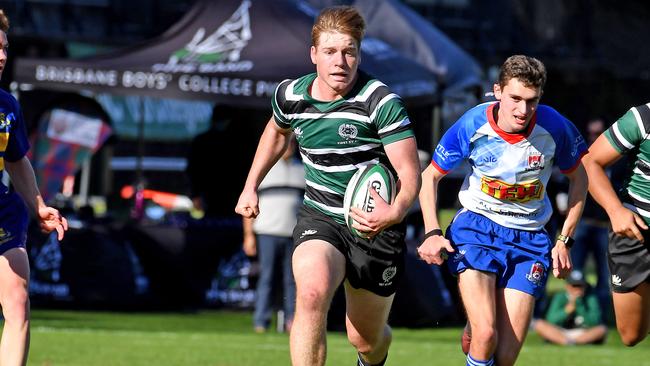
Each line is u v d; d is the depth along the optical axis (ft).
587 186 69.31
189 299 162.81
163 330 137.80
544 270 69.26
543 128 67.41
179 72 153.38
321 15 62.64
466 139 68.59
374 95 63.10
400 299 152.87
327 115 63.82
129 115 210.79
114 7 235.40
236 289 163.94
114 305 160.56
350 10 62.34
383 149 64.90
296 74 153.89
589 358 116.47
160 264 162.40
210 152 174.50
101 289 159.43
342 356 110.32
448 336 144.56
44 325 137.39
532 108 65.36
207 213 174.09
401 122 62.85
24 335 61.67
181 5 238.68
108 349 111.86
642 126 72.02
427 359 110.83
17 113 65.82
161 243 162.30
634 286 75.51
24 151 66.69
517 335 68.18
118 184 211.61
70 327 136.05
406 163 62.75
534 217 69.82
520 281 68.74
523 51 273.54
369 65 152.97
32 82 152.76
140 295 160.76
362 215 61.67
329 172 65.00
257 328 139.44
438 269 157.07
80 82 152.76
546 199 70.54
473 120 68.28
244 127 175.22
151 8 237.25
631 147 72.95
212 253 163.73
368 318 67.51
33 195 67.10
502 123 67.31
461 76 172.96
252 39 158.51
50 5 230.48
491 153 68.18
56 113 180.14
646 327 77.97
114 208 189.67
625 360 115.14
